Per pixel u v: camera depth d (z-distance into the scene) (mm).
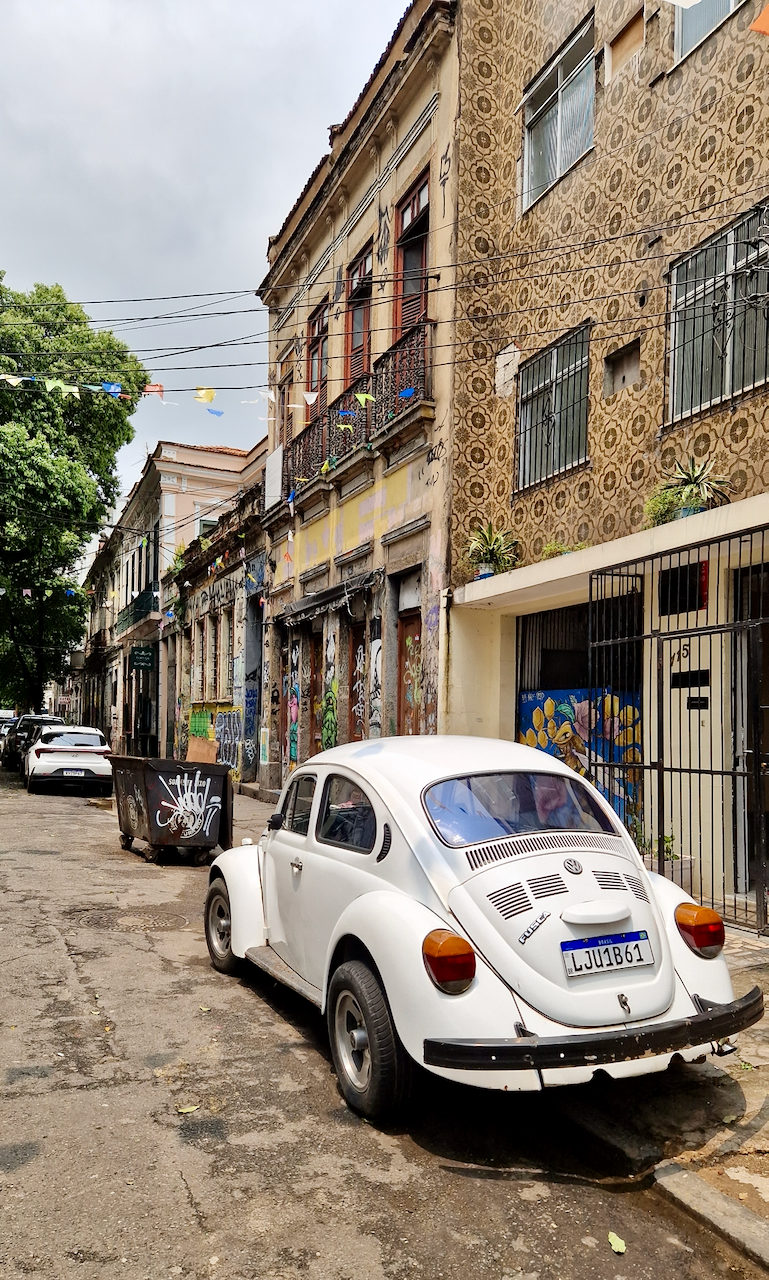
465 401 11562
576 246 10125
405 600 13016
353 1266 3084
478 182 11797
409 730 12797
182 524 29109
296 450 17391
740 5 7973
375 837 4570
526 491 10906
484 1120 4230
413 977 3818
